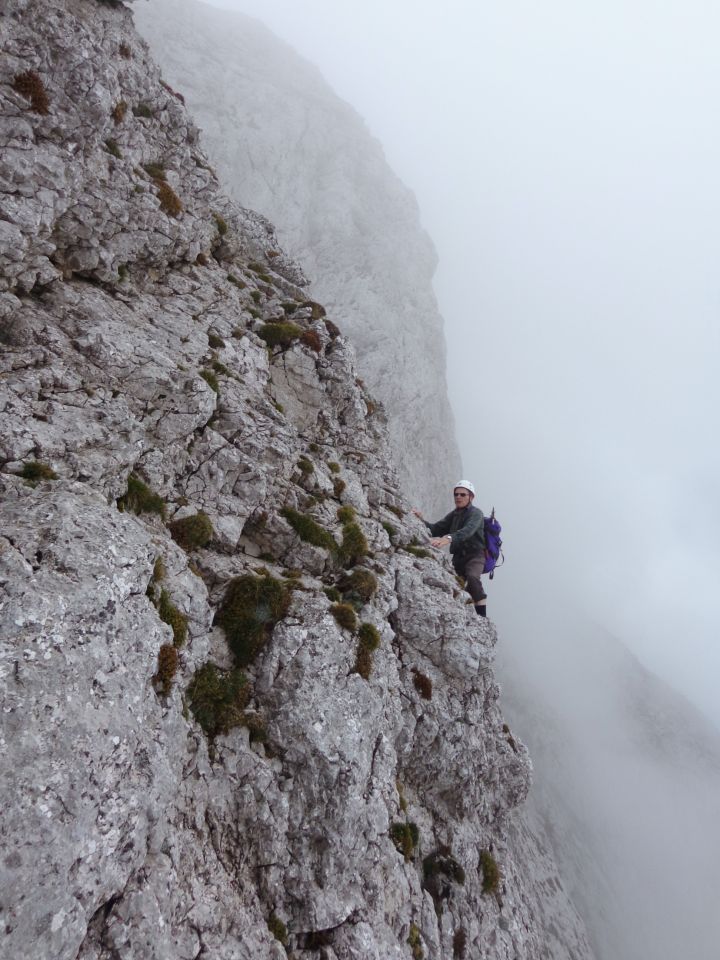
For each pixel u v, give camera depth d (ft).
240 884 21.52
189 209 50.67
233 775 23.58
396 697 33.27
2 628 17.30
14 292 31.81
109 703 18.35
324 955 22.13
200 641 25.98
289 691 26.43
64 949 14.20
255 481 34.45
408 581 40.45
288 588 30.99
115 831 16.70
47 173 32.96
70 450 25.76
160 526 28.60
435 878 31.60
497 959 32.01
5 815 14.66
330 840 24.00
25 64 33.68
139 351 33.58
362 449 53.67
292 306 57.00
